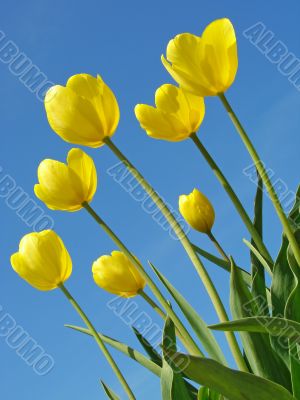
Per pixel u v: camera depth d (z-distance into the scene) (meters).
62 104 0.77
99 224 0.79
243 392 0.69
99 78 0.79
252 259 0.82
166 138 0.79
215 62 0.74
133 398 0.80
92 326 0.83
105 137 0.79
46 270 0.85
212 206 0.89
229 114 0.74
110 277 0.88
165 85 0.79
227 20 0.74
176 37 0.75
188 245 0.76
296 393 0.73
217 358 0.84
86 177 0.81
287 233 0.71
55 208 0.82
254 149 0.72
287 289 0.75
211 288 0.75
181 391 0.79
